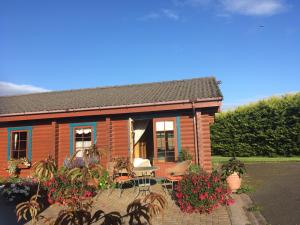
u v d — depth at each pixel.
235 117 20.56
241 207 7.57
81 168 2.59
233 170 9.25
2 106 14.31
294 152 18.23
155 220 6.68
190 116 11.38
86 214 2.46
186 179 7.48
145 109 11.30
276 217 6.57
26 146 12.74
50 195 7.76
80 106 11.92
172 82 15.80
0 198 9.15
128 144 11.79
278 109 18.38
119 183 9.70
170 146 11.39
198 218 6.79
